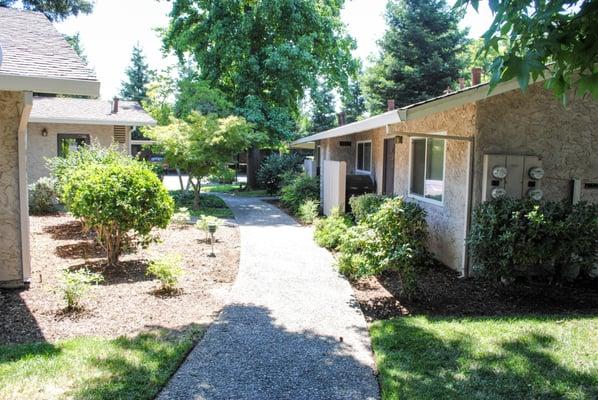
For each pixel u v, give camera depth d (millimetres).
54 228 10391
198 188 14875
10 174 6117
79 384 3562
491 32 2883
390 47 27094
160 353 4164
